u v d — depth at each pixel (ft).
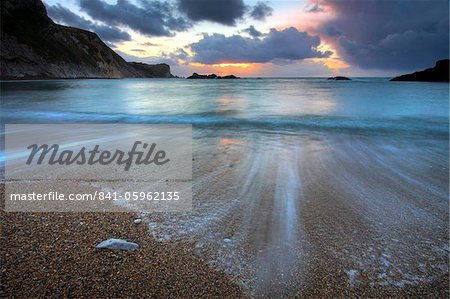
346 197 15.43
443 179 18.17
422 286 9.16
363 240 11.51
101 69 479.82
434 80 217.97
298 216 13.35
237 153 23.90
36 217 12.75
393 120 43.62
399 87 150.71
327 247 11.03
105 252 10.28
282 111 54.95
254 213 13.57
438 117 47.21
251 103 71.67
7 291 8.37
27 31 355.77
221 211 13.73
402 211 13.91
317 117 46.26
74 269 9.38
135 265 9.73
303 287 9.05
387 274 9.66
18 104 66.13
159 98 87.61
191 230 12.03
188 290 8.75
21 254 10.04
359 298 8.66
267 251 10.74
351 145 27.22
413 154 24.17
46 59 347.77
